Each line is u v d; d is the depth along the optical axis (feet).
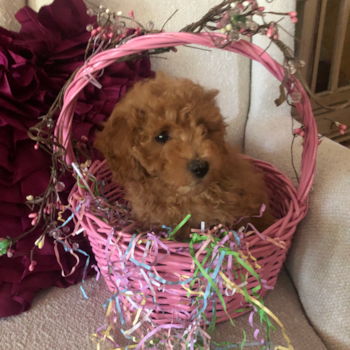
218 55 4.51
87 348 2.77
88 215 2.77
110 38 2.72
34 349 2.76
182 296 2.59
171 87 2.81
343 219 2.78
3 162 3.00
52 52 3.46
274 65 2.38
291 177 3.82
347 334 2.64
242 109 4.81
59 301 3.29
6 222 3.14
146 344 2.78
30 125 3.25
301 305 3.12
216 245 2.36
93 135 3.66
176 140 2.64
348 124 7.99
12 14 3.72
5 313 3.04
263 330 2.85
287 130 4.31
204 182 2.64
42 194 3.26
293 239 3.28
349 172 3.06
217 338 2.77
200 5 4.29
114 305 2.78
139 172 2.80
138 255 2.47
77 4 3.64
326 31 6.90
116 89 3.76
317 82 7.32
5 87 3.09
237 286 2.34
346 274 2.65
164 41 2.25
